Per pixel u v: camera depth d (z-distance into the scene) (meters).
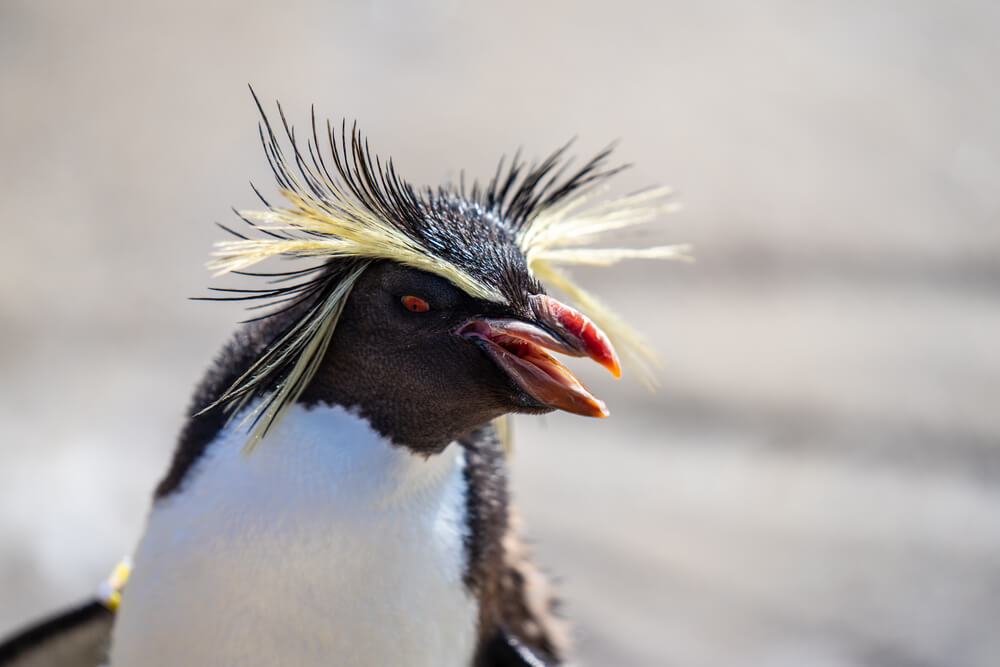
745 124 18.00
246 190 16.59
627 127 17.88
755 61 19.73
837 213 15.91
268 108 18.23
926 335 13.31
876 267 14.83
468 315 3.52
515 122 17.97
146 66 19.28
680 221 15.54
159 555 3.66
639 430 11.71
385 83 19.05
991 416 11.73
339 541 3.52
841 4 21.39
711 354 12.79
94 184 16.45
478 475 4.04
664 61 19.77
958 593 9.20
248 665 3.54
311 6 21.06
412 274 3.52
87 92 18.53
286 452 3.57
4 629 8.52
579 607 8.87
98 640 4.77
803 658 8.49
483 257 3.57
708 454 11.32
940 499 10.56
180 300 14.19
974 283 14.60
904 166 17.08
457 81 19.08
